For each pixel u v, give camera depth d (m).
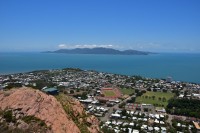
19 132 40.06
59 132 41.50
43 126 41.28
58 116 43.94
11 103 45.28
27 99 45.16
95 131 49.72
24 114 43.16
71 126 43.91
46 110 43.75
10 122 42.00
